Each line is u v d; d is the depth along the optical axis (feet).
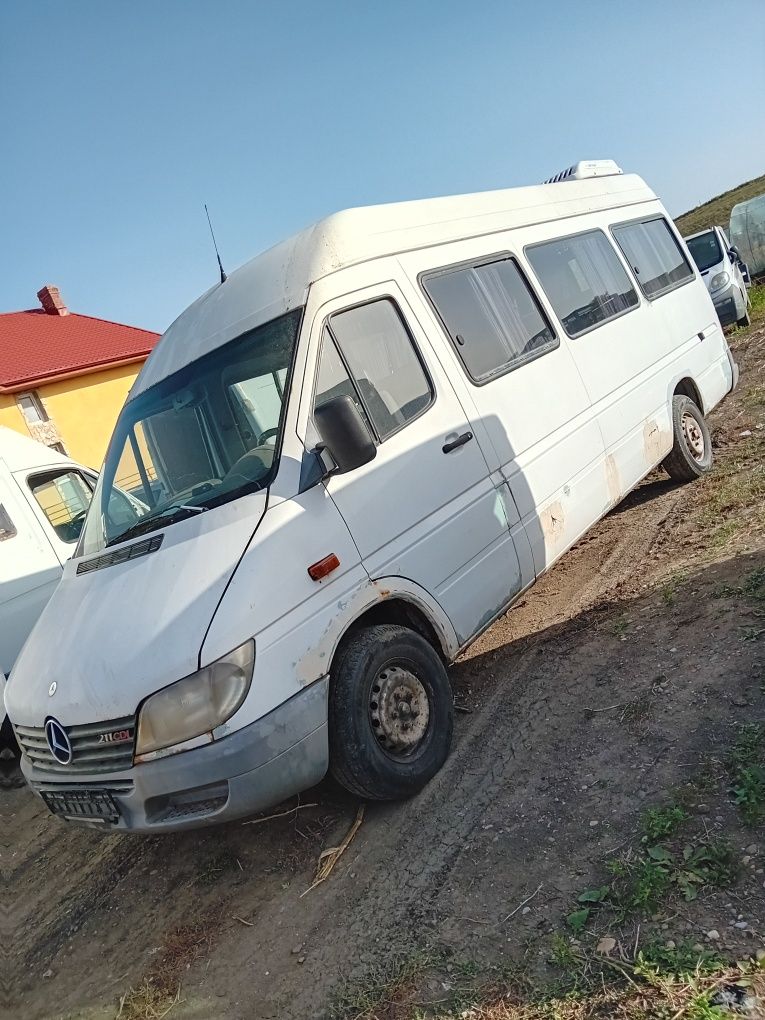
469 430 16.39
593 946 9.32
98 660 12.60
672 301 25.82
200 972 11.86
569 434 19.20
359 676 13.17
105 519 16.06
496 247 19.30
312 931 11.78
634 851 10.46
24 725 13.73
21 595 24.07
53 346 89.97
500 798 12.92
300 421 13.74
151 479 15.58
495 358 17.83
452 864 11.87
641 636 16.15
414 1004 9.61
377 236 16.40
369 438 13.32
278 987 10.94
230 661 11.82
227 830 15.34
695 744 12.07
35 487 26.11
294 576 12.75
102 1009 11.90
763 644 13.75
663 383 23.84
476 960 9.90
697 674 13.80
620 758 12.58
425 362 16.08
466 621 15.49
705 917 9.09
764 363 38.47
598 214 24.12
